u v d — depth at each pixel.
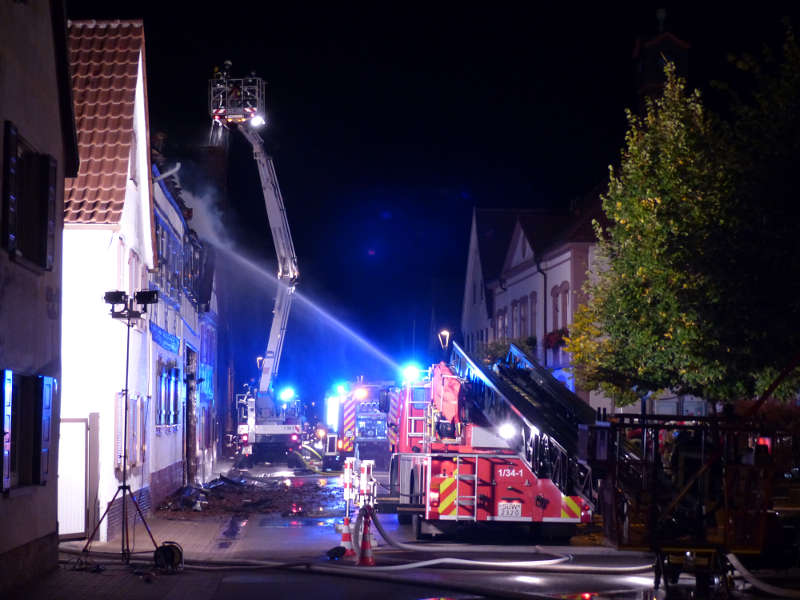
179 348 28.61
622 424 12.17
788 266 15.02
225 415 52.34
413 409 21.39
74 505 17.25
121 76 19.56
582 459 12.41
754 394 19.19
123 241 19.14
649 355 22.92
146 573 13.73
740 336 15.66
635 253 22.70
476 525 18.84
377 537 19.34
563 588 13.27
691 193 20.53
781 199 15.45
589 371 26.55
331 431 40.66
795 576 15.16
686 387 23.83
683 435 12.91
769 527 14.33
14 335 12.92
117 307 17.95
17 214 13.62
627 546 12.07
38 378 13.55
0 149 12.42
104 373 17.81
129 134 18.98
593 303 26.94
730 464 11.97
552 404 16.52
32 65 13.83
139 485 21.05
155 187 23.34
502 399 17.28
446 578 13.82
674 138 22.48
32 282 13.73
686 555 12.15
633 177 23.36
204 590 12.57
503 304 52.31
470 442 18.62
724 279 15.35
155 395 23.50
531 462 15.91
